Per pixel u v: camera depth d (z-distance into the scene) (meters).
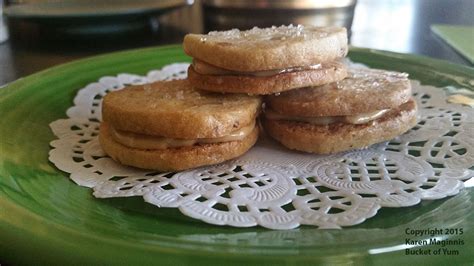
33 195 0.09
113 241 0.07
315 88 0.13
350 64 0.16
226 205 0.09
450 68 0.15
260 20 0.22
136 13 0.23
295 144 0.12
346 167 0.11
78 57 0.21
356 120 0.12
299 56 0.12
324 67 0.12
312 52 0.12
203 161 0.11
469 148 0.11
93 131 0.13
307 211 0.09
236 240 0.08
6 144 0.12
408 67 0.16
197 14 0.29
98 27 0.23
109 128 0.12
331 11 0.21
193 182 0.10
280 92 0.12
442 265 0.07
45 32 0.24
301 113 0.12
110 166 0.11
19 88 0.14
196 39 0.12
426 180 0.10
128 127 0.11
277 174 0.11
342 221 0.09
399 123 0.12
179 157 0.11
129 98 0.12
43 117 0.13
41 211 0.09
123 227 0.08
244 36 0.13
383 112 0.12
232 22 0.22
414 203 0.09
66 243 0.07
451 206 0.09
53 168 0.11
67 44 0.23
